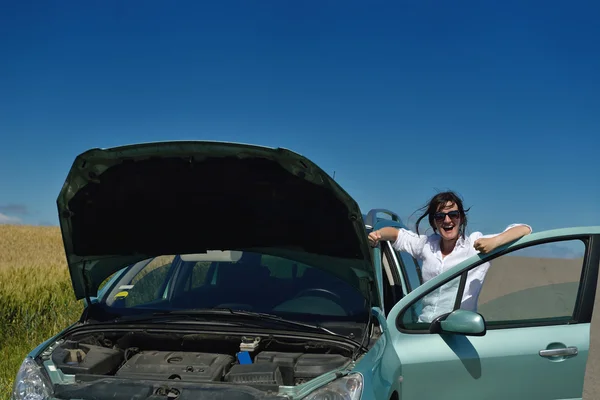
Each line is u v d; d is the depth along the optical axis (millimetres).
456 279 3756
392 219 5891
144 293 4367
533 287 3781
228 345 3762
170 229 4016
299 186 3502
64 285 10891
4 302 9406
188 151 3461
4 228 31719
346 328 3703
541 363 3672
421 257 4465
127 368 3447
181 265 4512
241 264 4406
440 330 3680
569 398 3725
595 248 3812
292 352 3646
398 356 3592
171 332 3775
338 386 2969
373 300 3732
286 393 2973
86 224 3877
